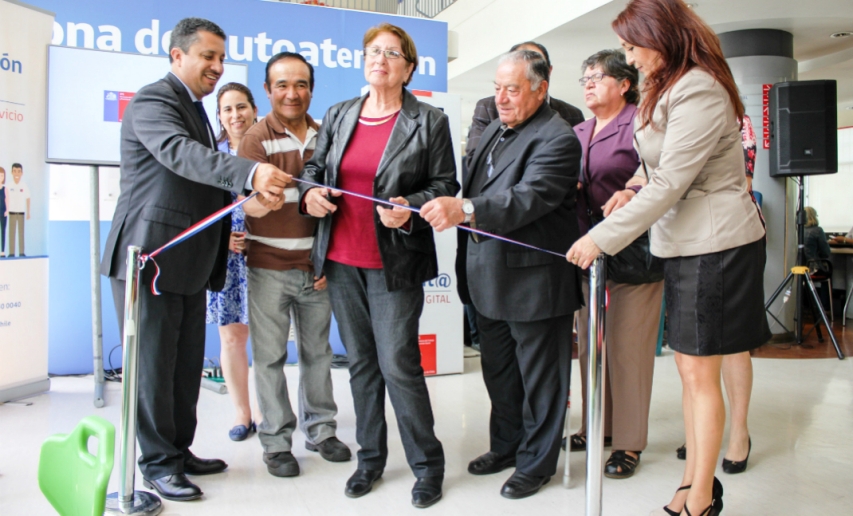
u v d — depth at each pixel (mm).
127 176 2154
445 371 4164
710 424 1788
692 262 1790
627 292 2471
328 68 4473
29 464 2518
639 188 2236
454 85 8867
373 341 2262
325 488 2283
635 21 1787
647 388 2455
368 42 2121
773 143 5344
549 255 2150
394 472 2438
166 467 2162
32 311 3584
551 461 2238
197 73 2227
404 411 2160
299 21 4398
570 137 2111
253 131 2471
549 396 2213
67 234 4109
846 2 5051
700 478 1795
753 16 5391
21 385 3529
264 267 2436
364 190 2139
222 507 2117
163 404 2143
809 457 2609
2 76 3389
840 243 7508
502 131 2293
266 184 1940
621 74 2568
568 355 2234
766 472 2445
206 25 2215
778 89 5281
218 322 2756
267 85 2508
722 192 1779
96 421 1252
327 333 2645
